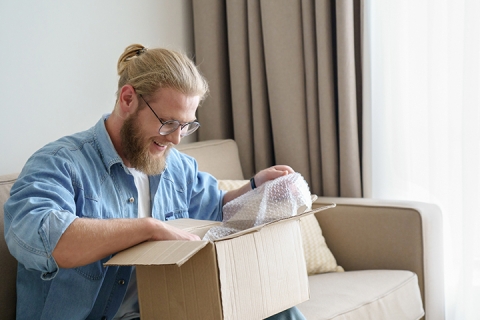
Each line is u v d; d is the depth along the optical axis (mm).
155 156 1373
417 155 2203
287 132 2385
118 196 1377
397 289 1754
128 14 2287
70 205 1182
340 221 2062
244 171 2537
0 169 1837
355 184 2254
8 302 1399
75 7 2066
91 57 2127
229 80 2617
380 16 2219
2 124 1840
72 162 1291
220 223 1348
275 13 2348
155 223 1129
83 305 1273
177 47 2553
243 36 2475
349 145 2230
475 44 2012
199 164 2143
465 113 2039
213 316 1064
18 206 1148
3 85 1840
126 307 1362
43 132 1965
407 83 2205
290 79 2352
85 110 2109
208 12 2523
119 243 1095
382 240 1974
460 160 2092
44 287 1291
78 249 1074
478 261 2074
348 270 2055
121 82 1407
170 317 1131
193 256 1073
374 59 2250
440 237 1996
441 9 2105
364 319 1602
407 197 2232
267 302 1151
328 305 1572
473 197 2049
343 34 2180
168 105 1312
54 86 1996
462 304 2078
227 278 1067
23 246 1097
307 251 1942
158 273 1140
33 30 1925
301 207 1323
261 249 1149
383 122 2264
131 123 1342
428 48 2119
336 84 2314
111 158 1364
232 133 2645
